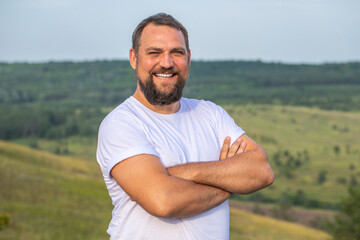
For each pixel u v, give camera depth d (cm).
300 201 11881
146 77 232
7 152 6619
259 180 238
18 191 4016
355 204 3866
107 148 228
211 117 259
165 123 239
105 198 4756
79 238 2830
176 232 221
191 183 221
